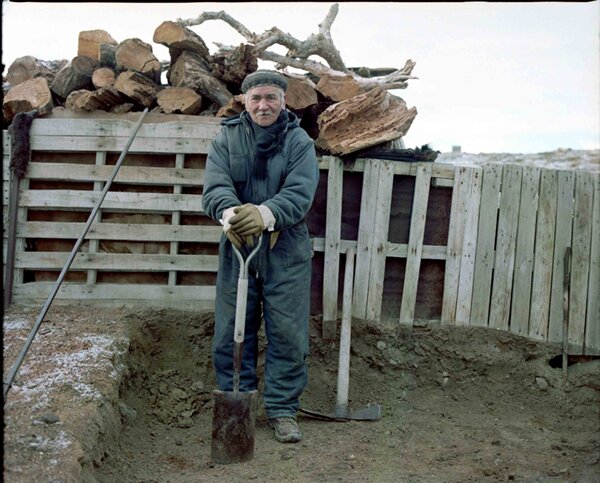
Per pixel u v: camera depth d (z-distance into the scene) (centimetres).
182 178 490
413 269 493
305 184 398
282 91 401
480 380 491
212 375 475
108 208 491
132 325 470
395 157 493
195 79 509
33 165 492
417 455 394
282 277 407
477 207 497
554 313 501
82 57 520
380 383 486
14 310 481
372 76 584
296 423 419
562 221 501
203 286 491
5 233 489
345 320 472
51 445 309
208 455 394
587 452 402
